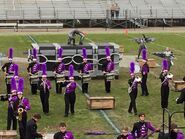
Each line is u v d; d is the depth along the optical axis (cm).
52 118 2108
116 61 3002
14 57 3875
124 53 4178
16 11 6719
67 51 2903
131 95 2161
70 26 6662
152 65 3450
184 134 1858
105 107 2266
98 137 1844
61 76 2558
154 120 2075
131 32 6006
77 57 2911
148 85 2836
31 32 5875
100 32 5969
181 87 2677
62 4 7000
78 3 7038
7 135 1719
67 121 2059
